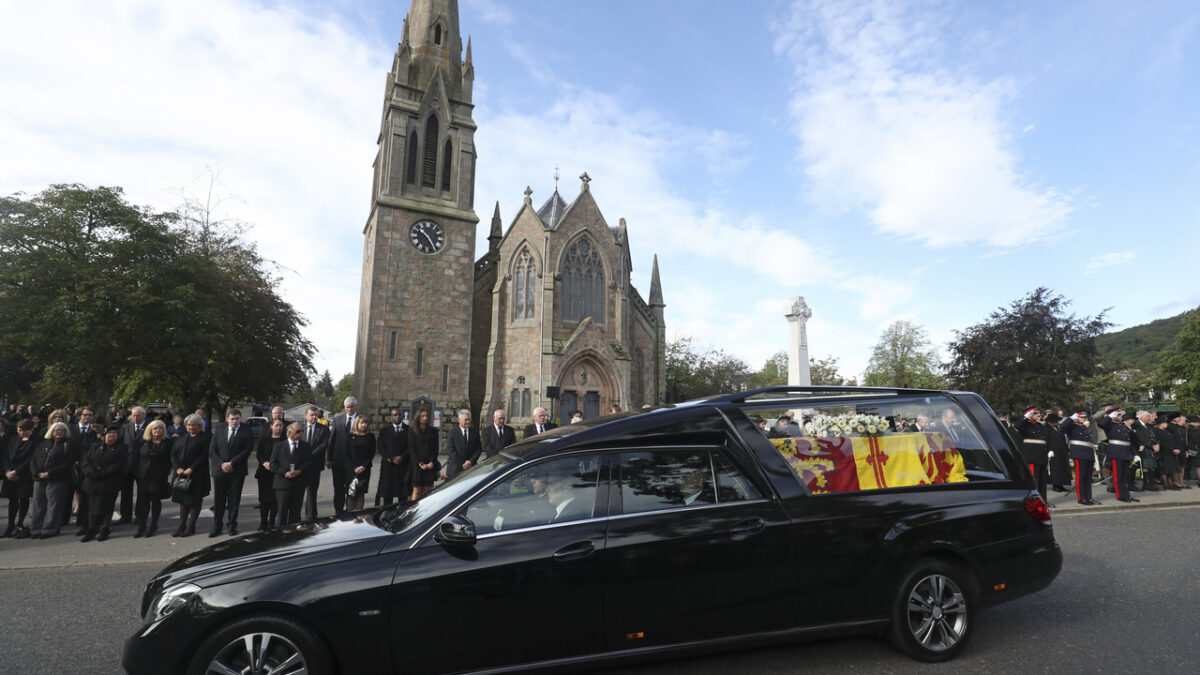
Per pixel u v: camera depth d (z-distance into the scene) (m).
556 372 33.72
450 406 32.66
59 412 10.12
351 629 3.31
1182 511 11.12
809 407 4.43
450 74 36.03
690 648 3.72
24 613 5.56
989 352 33.88
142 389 32.47
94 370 23.95
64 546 8.62
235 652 3.26
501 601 3.47
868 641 4.55
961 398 4.87
